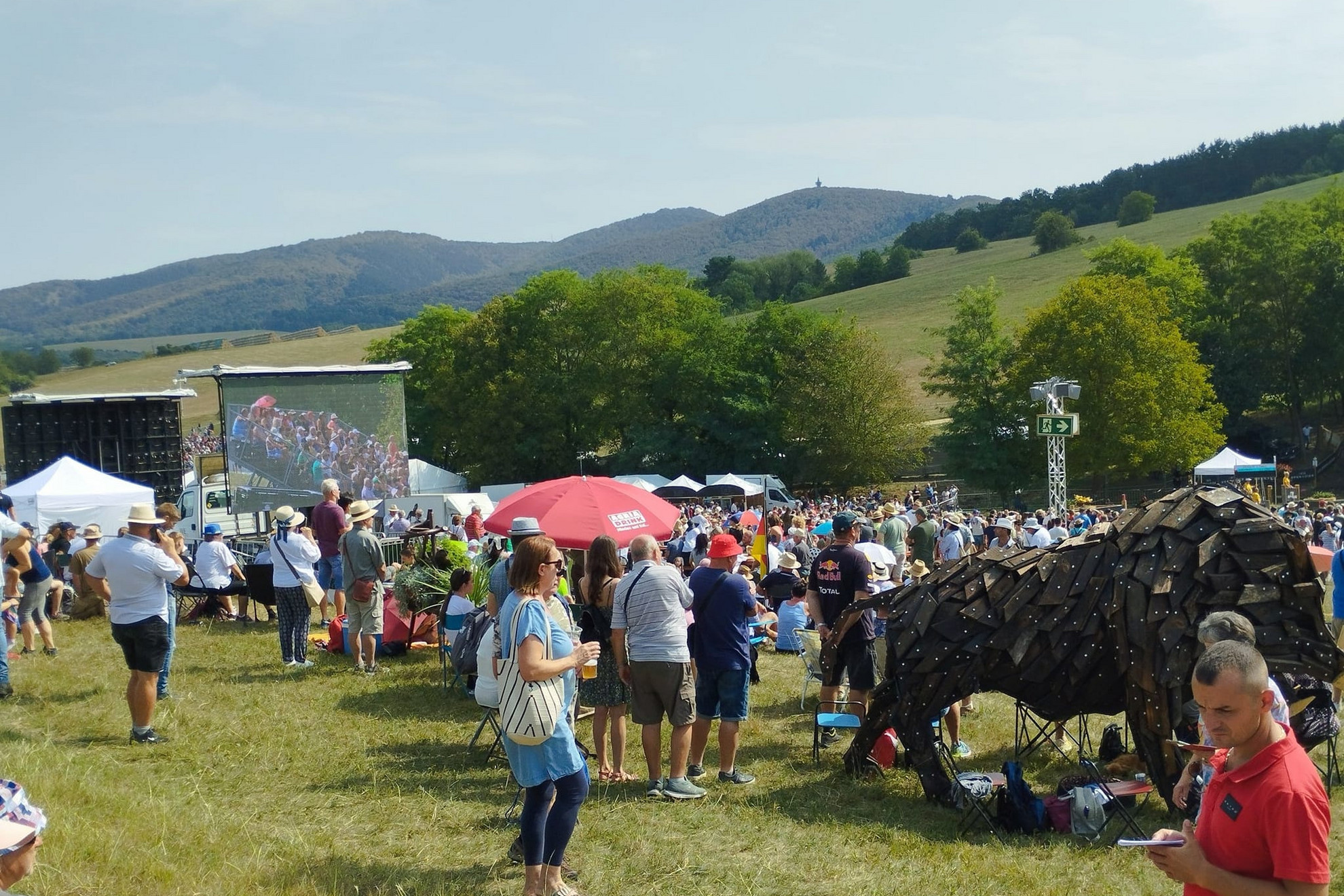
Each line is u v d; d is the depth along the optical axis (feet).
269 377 97.45
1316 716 24.27
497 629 20.35
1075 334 170.71
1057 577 24.80
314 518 46.80
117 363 427.33
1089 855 21.99
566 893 18.78
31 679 37.50
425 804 24.82
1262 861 10.22
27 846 11.18
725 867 20.97
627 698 27.20
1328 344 205.16
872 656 30.14
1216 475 142.72
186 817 22.58
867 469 200.64
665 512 36.40
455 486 151.64
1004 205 625.82
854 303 411.13
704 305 238.27
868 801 25.81
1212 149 570.87
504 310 221.46
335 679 38.70
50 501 76.95
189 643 46.42
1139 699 23.31
